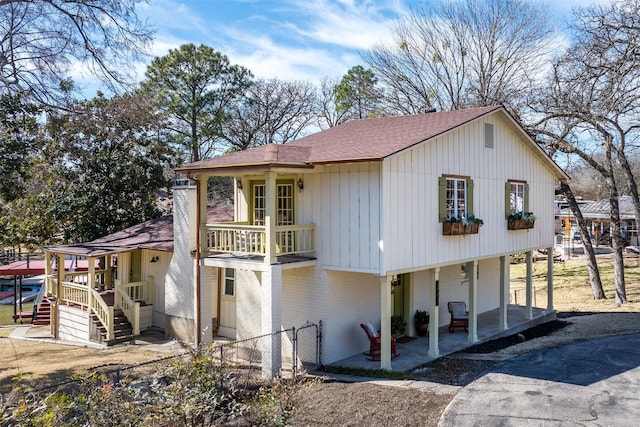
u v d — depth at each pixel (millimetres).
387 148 11750
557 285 26875
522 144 17328
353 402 9578
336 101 41406
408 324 15289
